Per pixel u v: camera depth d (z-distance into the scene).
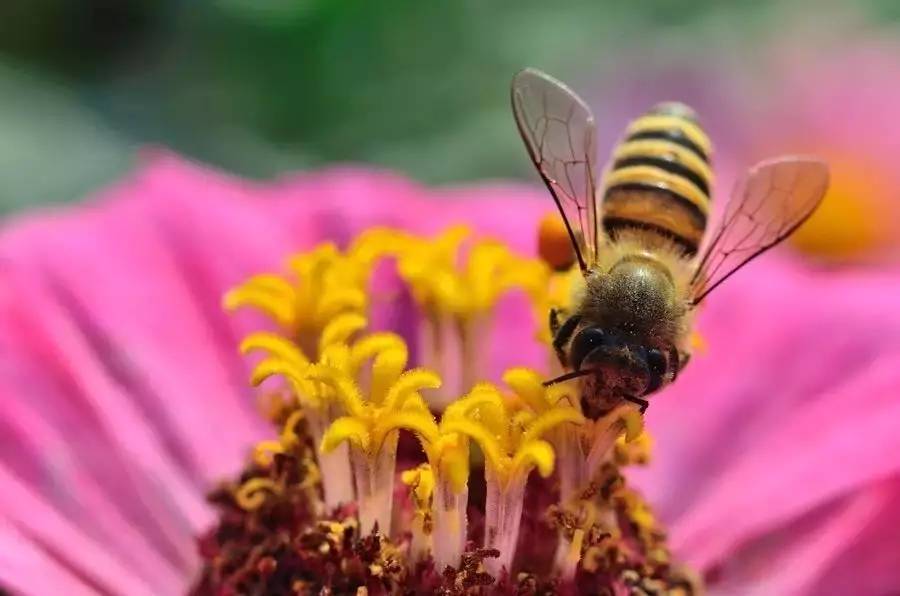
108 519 0.14
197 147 0.20
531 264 0.14
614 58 0.20
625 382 0.13
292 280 0.15
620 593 0.13
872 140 0.21
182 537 0.14
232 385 0.15
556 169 0.13
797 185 0.13
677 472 0.15
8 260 0.15
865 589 0.14
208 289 0.15
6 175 0.18
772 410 0.15
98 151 0.19
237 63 0.21
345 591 0.13
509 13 0.21
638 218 0.13
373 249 0.14
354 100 0.21
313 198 0.16
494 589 0.13
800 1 0.22
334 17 0.20
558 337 0.13
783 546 0.14
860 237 0.21
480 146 0.20
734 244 0.13
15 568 0.13
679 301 0.13
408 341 0.14
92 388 0.14
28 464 0.14
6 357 0.14
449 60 0.20
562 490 0.13
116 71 0.24
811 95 0.21
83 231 0.15
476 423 0.13
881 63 0.21
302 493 0.13
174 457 0.14
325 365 0.13
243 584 0.13
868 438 0.14
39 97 0.20
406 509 0.13
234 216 0.15
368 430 0.13
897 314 0.15
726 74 0.21
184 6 0.23
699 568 0.14
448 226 0.15
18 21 0.26
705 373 0.15
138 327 0.15
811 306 0.15
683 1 0.21
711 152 0.13
